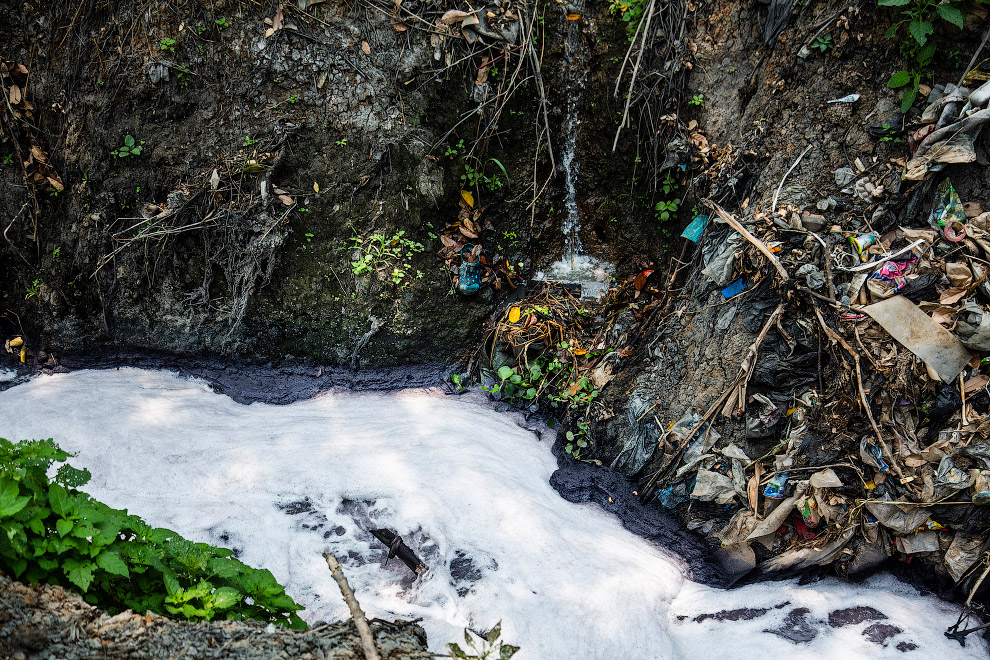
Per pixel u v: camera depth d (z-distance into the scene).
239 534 4.13
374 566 4.06
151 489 4.36
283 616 2.92
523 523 4.29
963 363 3.85
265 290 5.31
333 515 4.31
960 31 3.83
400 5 4.94
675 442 4.60
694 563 4.44
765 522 4.27
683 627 4.06
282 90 5.07
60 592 2.43
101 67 5.07
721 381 4.48
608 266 5.58
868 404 4.02
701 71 4.84
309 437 4.81
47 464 2.58
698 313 4.64
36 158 5.20
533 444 5.00
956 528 4.00
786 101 4.40
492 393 5.31
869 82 4.11
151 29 4.98
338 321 5.34
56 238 5.33
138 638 2.43
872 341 4.02
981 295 3.82
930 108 3.91
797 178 4.29
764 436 4.34
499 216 5.51
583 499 4.71
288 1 4.93
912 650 3.79
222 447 4.66
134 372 5.39
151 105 5.09
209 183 5.13
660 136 5.07
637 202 5.38
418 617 3.76
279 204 5.16
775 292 4.29
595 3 5.20
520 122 5.34
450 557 4.11
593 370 5.12
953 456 3.90
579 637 3.76
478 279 5.43
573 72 5.33
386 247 5.22
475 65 5.13
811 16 4.25
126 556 2.62
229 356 5.41
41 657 2.24
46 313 5.40
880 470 4.04
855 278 4.04
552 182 5.55
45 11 5.08
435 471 4.55
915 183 3.97
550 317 5.30
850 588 4.21
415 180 5.18
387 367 5.42
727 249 4.46
